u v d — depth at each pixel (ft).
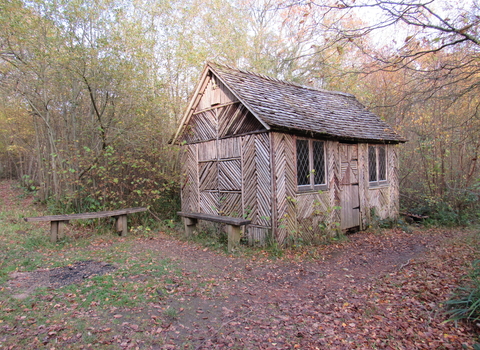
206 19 51.47
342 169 29.99
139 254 22.09
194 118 31.58
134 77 33.81
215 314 13.50
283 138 24.34
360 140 30.71
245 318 13.17
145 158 34.24
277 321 12.91
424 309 13.33
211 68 27.68
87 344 10.75
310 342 11.32
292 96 31.24
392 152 37.06
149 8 42.73
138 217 32.96
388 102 35.22
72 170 30.04
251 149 25.27
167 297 14.97
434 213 36.37
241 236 26.00
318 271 19.51
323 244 26.08
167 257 21.58
